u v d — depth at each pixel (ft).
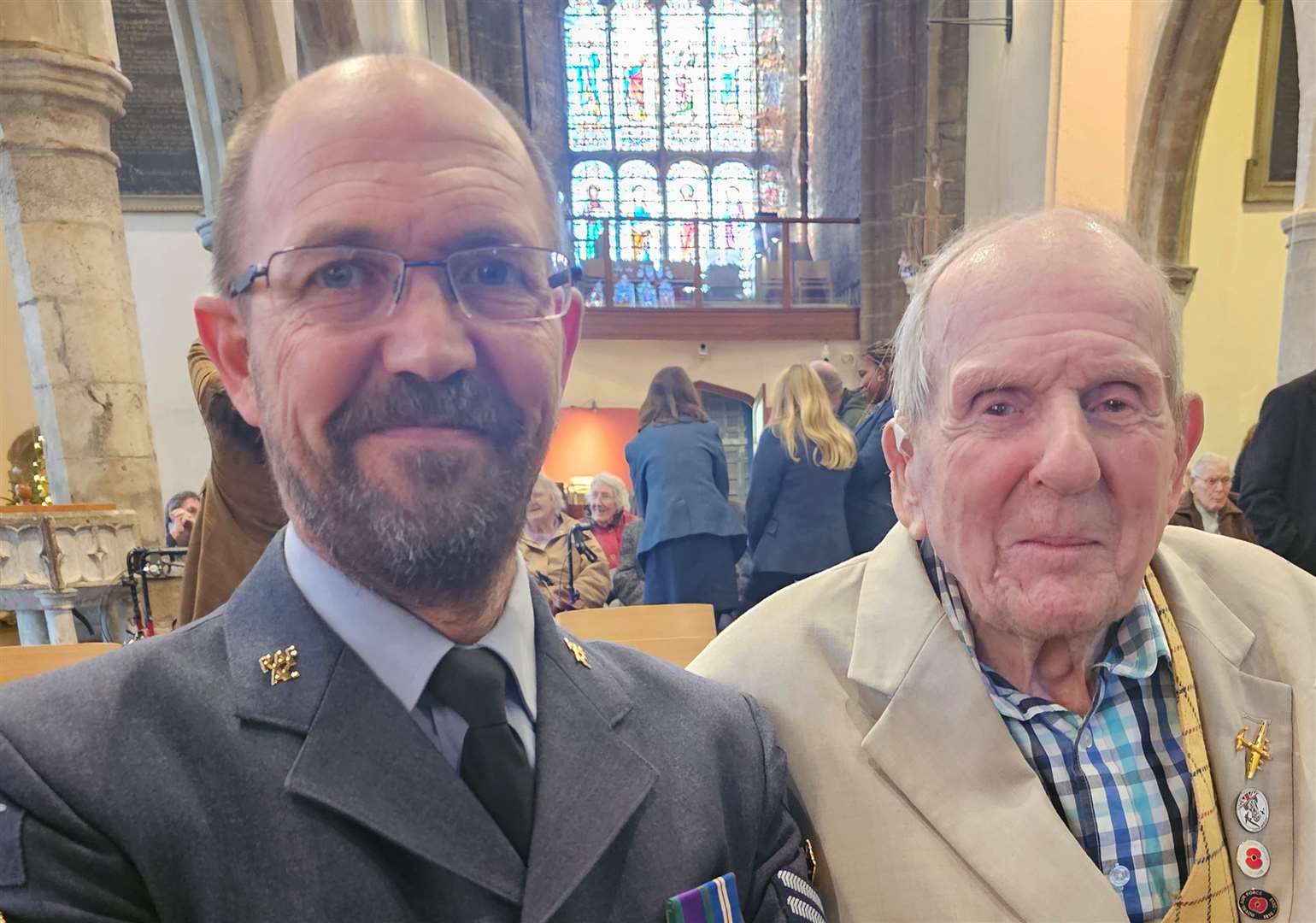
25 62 9.99
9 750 1.82
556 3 44.37
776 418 9.06
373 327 1.99
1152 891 2.91
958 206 31.22
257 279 2.05
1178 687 3.09
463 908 1.97
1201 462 11.54
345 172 1.98
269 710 2.03
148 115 24.50
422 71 2.12
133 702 2.00
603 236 30.42
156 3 24.11
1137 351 2.70
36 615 10.38
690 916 2.26
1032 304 2.73
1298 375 11.72
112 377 10.77
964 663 3.09
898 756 3.01
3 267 27.86
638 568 11.76
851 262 34.24
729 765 2.72
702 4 45.57
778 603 3.67
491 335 2.07
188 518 13.07
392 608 2.20
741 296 33.24
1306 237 11.63
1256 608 3.44
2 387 27.91
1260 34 21.63
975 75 26.27
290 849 1.87
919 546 3.59
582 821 2.20
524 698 2.39
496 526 2.12
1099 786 3.00
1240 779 3.01
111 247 10.82
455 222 2.03
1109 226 2.96
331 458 2.03
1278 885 2.92
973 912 2.79
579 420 29.25
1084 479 2.62
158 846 1.81
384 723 2.07
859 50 33.65
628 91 45.73
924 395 3.06
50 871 1.70
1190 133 18.25
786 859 2.75
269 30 13.71
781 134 46.01
